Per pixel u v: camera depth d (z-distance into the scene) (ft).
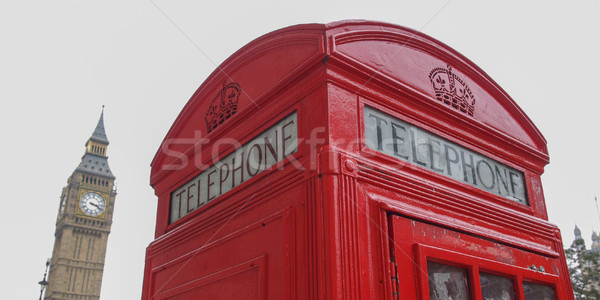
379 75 14.42
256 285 13.15
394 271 11.83
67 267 350.23
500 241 15.51
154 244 19.35
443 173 15.34
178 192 19.35
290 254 12.23
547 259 17.47
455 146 16.38
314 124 13.04
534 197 18.85
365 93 13.99
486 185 16.85
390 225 12.37
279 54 15.57
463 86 18.06
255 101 15.74
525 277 15.79
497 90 19.52
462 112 17.19
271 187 13.78
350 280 11.06
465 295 13.67
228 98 17.83
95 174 393.09
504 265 15.14
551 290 17.25
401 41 16.19
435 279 13.01
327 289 10.84
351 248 11.41
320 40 13.60
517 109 20.18
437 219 13.67
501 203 16.99
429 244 13.12
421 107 15.65
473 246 14.49
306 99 13.67
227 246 14.87
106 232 377.91
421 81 16.22
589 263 88.48
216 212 15.96
